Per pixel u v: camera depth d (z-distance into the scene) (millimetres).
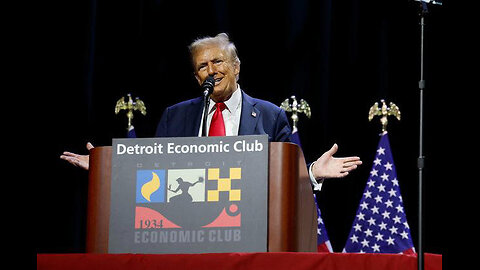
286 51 5363
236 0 5430
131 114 4770
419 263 2393
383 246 4977
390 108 5039
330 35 5383
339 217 5250
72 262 2396
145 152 2488
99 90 5203
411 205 5246
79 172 4938
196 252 2404
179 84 5277
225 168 2443
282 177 2441
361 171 5309
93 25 5098
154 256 2371
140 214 2453
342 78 5410
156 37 5309
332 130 5359
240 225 2404
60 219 4855
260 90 5355
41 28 4984
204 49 3574
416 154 5289
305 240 2639
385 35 5426
